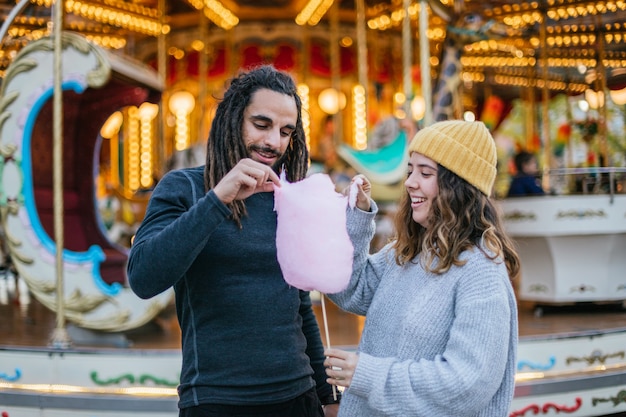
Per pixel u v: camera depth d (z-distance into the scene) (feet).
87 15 32.91
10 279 33.88
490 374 6.11
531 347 14.93
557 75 40.78
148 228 6.51
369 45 40.34
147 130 41.68
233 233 6.75
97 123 21.24
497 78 43.50
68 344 14.73
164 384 13.67
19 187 15.74
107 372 13.82
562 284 21.12
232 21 37.68
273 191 6.97
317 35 39.34
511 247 6.97
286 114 6.93
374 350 6.98
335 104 39.50
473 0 28.40
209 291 6.72
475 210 6.76
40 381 14.15
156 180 33.35
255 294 6.75
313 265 6.22
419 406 6.12
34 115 15.74
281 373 6.81
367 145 34.30
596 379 15.02
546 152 31.91
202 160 30.63
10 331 17.69
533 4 28.94
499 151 47.55
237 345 6.68
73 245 19.93
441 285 6.62
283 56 39.81
